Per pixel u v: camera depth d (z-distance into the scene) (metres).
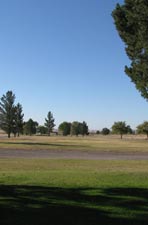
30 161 27.59
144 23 19.86
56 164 25.39
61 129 148.50
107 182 14.16
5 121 92.00
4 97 91.38
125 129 122.75
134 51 20.84
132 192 11.94
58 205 10.12
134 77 21.30
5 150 41.84
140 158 32.75
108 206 10.09
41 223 8.55
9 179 15.09
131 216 9.21
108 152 41.09
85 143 64.50
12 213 9.29
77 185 13.34
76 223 8.61
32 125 136.00
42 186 13.10
